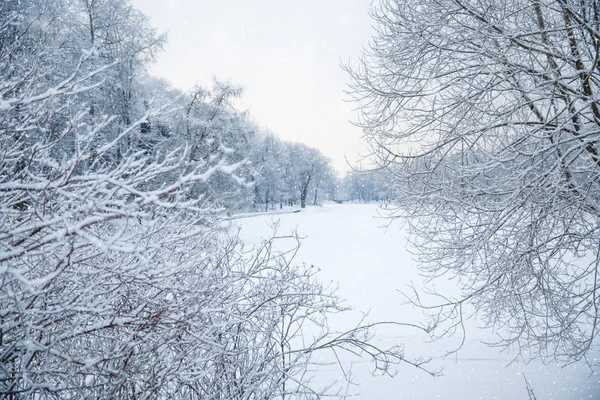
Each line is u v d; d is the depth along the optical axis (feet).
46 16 25.35
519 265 14.16
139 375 6.05
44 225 4.03
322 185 263.90
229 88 62.23
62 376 5.18
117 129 37.76
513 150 14.17
